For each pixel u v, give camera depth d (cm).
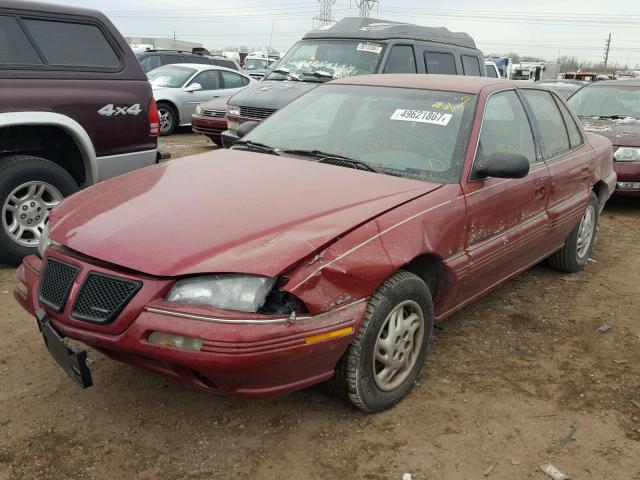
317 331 262
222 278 253
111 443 282
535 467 280
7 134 493
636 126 813
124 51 548
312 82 897
